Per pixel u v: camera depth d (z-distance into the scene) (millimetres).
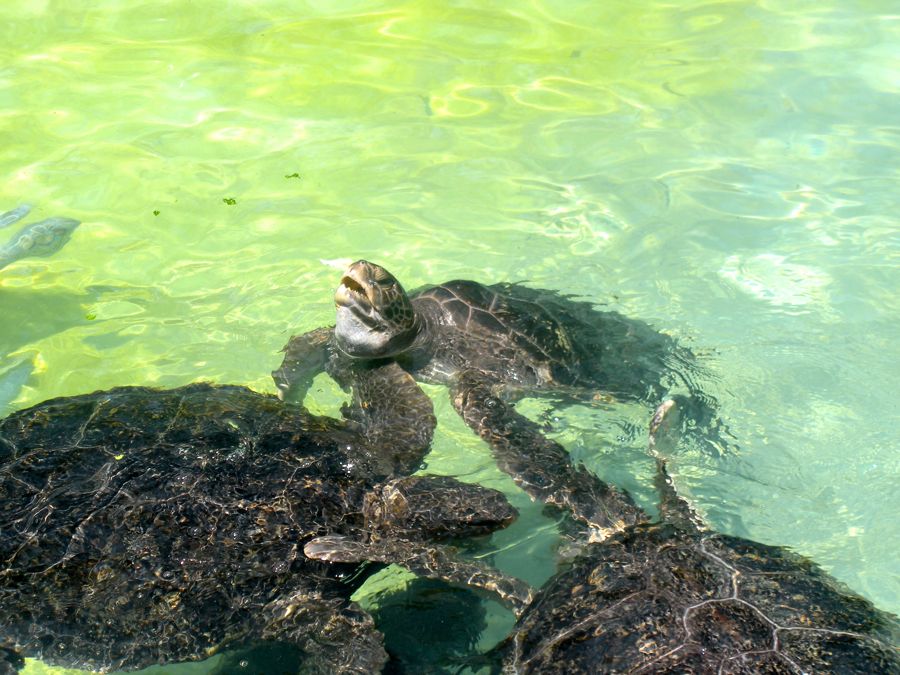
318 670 2424
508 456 2844
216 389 2975
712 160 3992
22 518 2545
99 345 3318
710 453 2939
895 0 5027
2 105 4367
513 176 3945
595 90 4422
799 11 4992
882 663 2266
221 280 3553
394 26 5023
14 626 2432
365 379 3160
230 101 4406
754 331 3297
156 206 3852
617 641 2322
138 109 4348
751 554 2504
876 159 3959
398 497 2670
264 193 3904
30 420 2777
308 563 2553
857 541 2748
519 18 5074
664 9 5117
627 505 2734
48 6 5195
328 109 4340
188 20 5102
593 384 3102
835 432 3000
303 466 2695
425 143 4125
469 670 2471
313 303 3469
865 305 3367
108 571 2484
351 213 3799
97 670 2418
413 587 2650
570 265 3555
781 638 2291
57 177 3980
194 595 2479
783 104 4266
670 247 3609
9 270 3578
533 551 2705
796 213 3730
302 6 5227
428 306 3297
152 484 2600
